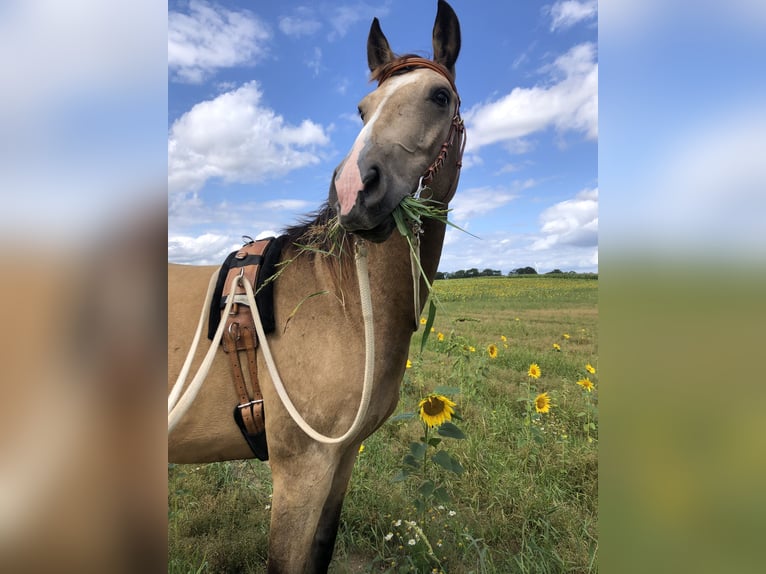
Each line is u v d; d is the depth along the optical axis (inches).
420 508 83.2
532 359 234.2
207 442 66.4
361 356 61.7
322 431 60.9
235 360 63.4
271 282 65.3
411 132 59.4
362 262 57.7
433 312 56.7
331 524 74.4
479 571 78.3
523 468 114.3
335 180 57.0
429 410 82.9
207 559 85.4
